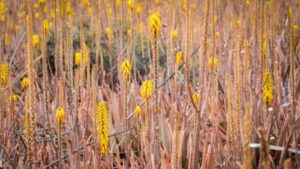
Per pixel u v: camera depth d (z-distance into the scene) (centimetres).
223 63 532
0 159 369
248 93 424
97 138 334
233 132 338
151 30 347
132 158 350
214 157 352
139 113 365
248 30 620
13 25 829
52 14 688
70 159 341
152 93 365
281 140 381
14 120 408
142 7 721
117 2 707
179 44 566
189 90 337
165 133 388
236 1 792
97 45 534
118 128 418
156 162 366
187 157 372
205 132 395
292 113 354
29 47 306
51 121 436
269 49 496
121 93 445
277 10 681
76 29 712
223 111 432
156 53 357
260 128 251
